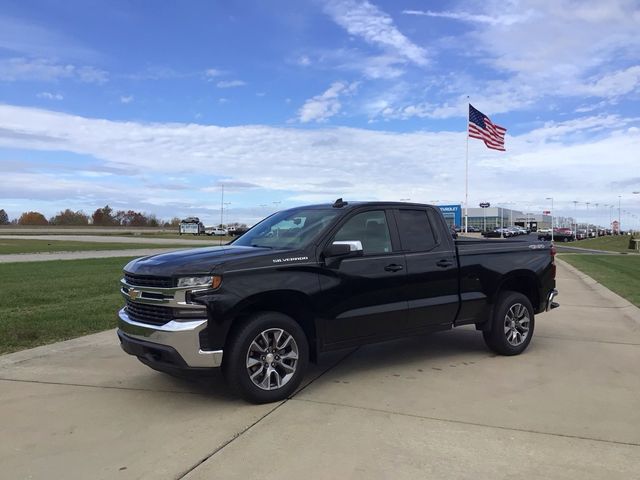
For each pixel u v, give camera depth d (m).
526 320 7.06
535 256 7.32
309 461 3.87
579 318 9.55
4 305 10.15
